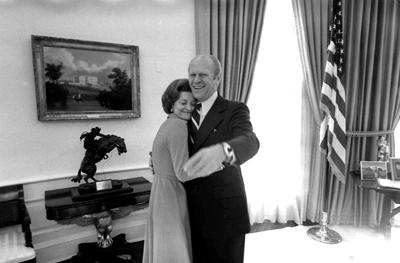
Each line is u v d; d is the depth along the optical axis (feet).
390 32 9.39
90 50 7.32
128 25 7.85
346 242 8.64
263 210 10.08
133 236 8.61
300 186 10.07
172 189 4.29
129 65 7.84
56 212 5.85
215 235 4.19
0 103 6.57
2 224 6.56
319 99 9.45
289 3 9.39
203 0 8.29
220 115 4.10
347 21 9.21
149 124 8.44
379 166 8.28
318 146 9.77
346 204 10.01
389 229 8.18
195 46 8.75
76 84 7.24
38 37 6.66
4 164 6.74
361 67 9.50
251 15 8.66
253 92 9.47
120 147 6.70
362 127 9.77
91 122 7.66
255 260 7.59
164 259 4.29
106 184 6.81
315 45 9.23
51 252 7.47
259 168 9.83
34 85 6.88
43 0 6.81
